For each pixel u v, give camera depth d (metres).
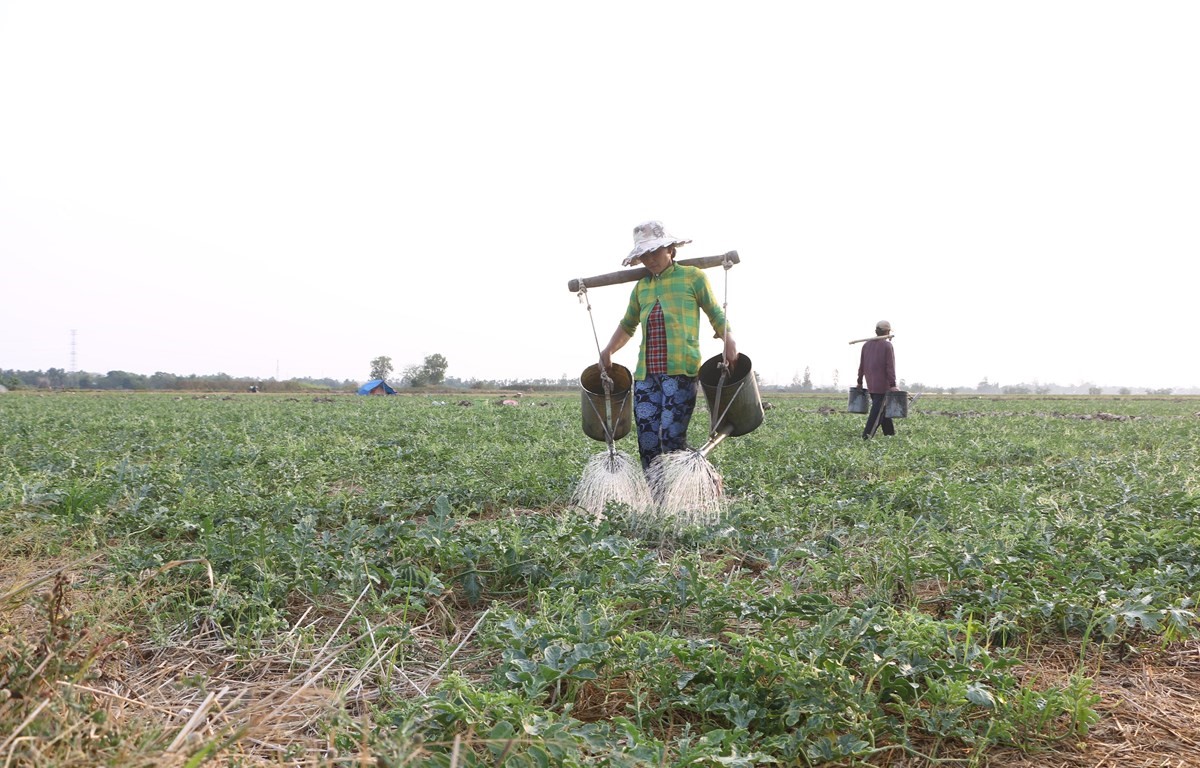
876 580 3.83
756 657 2.57
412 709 2.30
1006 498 5.89
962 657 2.75
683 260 5.45
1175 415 21.31
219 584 3.41
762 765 2.27
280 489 6.20
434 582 3.58
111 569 3.76
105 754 1.75
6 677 1.97
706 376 5.54
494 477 7.13
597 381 5.66
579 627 2.88
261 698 2.66
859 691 2.47
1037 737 2.44
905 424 15.03
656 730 2.49
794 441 10.67
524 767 2.04
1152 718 2.60
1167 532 4.20
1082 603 3.30
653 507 4.98
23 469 7.44
